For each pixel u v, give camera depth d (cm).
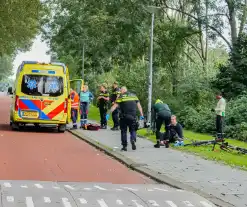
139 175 1168
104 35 3784
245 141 2181
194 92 2972
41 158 1384
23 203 758
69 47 4625
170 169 1219
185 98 3014
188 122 2692
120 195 852
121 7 3528
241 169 1254
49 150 1587
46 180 1043
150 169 1209
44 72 2286
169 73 3628
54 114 2273
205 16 3462
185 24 3684
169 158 1420
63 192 852
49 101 2270
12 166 1213
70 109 2350
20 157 1384
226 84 2916
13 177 1062
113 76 4762
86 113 2486
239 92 2859
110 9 3609
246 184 1042
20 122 2262
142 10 3475
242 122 2289
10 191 836
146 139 1986
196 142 1730
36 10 3809
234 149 1619
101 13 3719
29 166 1226
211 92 2969
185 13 3584
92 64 4800
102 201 802
